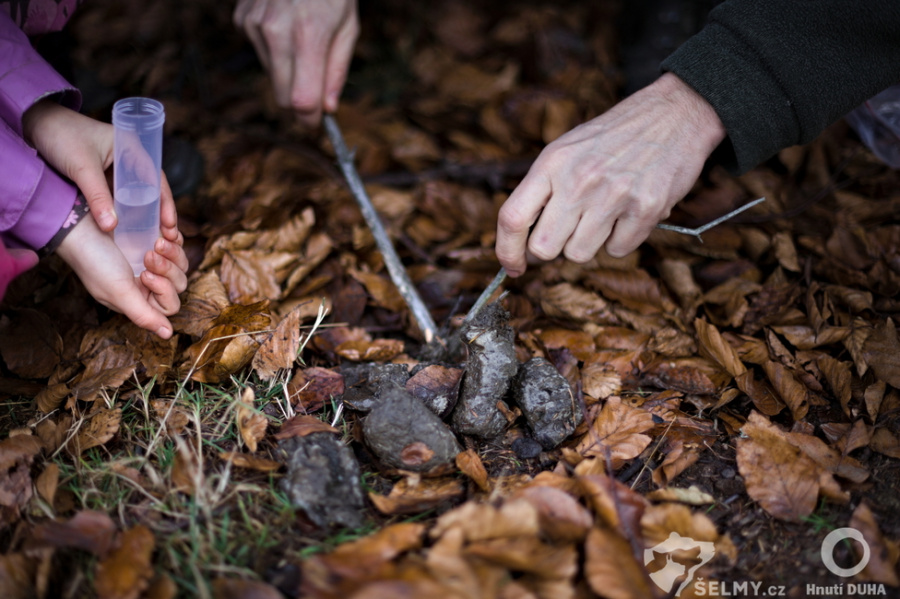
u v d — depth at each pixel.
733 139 0.55
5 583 0.44
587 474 0.51
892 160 0.73
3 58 0.53
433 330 0.63
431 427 0.52
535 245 0.55
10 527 0.49
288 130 0.91
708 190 0.77
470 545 0.46
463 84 1.02
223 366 0.56
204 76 1.00
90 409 0.56
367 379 0.58
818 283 0.67
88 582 0.46
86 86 0.81
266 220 0.72
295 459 0.51
